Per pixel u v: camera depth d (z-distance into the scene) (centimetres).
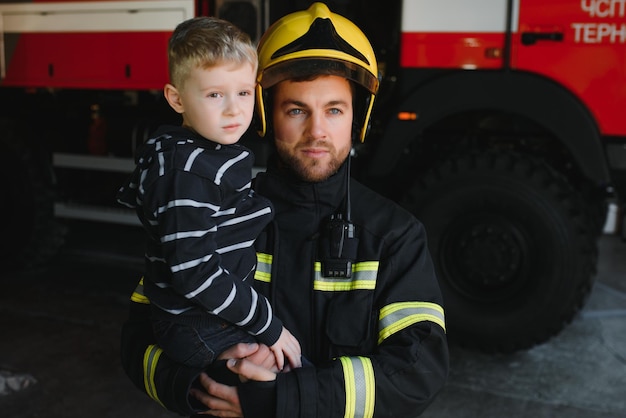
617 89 314
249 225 129
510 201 324
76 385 316
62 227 481
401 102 337
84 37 417
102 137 454
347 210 134
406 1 332
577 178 354
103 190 466
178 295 125
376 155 343
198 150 122
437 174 335
